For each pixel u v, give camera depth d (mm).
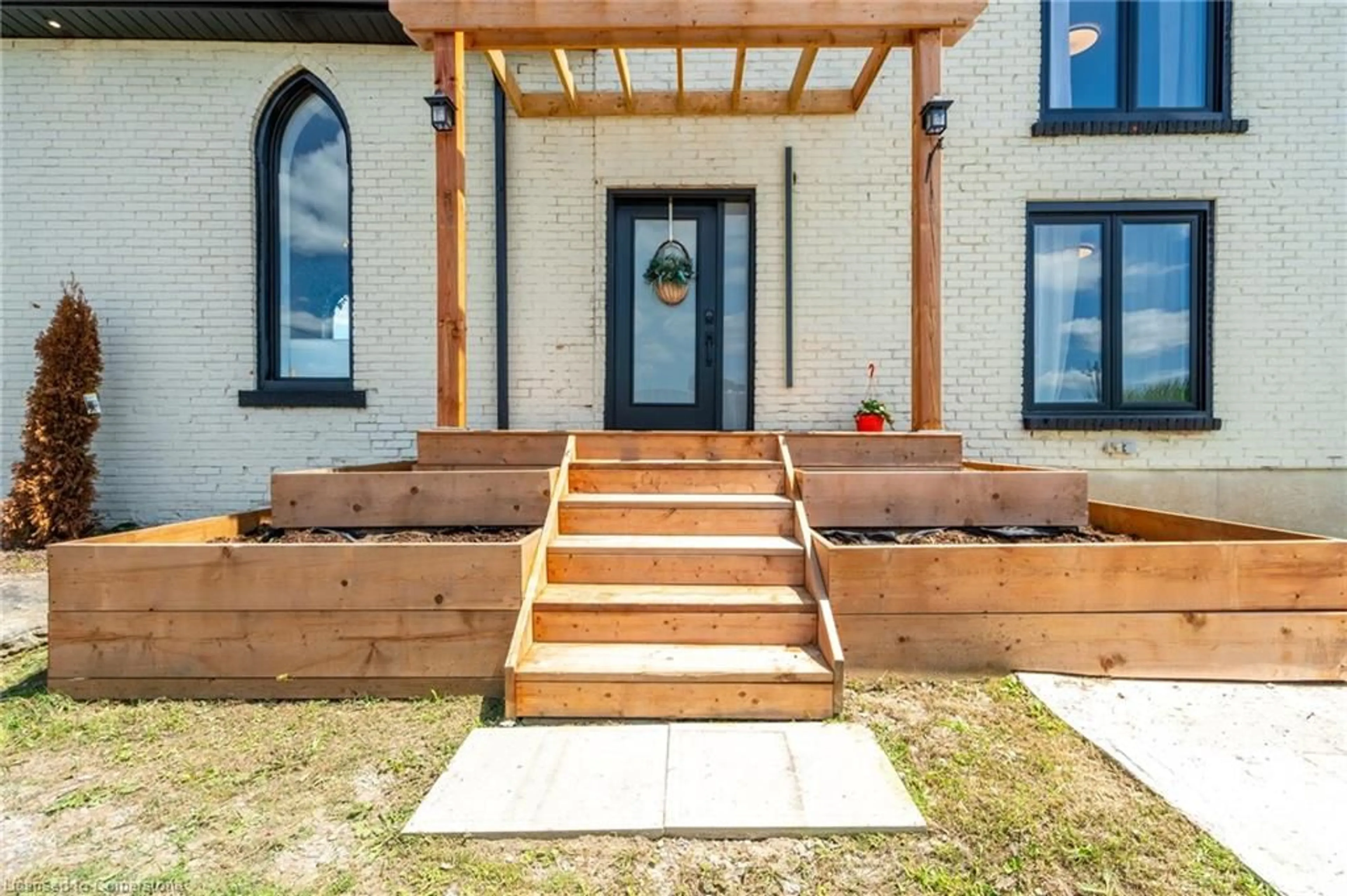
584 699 2613
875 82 5305
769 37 4031
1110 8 5352
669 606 2936
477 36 4086
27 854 1878
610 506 3564
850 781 2150
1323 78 5176
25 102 5293
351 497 3572
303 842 1924
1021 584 2912
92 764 2326
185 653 2826
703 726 2547
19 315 5348
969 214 5309
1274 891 1679
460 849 1878
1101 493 5289
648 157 5359
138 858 1861
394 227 5383
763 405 5422
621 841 1904
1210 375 5270
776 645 2916
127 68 5297
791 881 1768
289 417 5445
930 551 2898
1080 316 5438
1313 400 5234
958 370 5340
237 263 5383
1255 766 2240
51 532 4941
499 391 5379
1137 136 5242
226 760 2350
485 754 2342
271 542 3379
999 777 2184
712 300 5543
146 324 5375
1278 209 5215
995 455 5344
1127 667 2902
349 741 2471
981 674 2904
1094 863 1802
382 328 5410
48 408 4980
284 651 2828
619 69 4762
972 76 5281
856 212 5355
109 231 5340
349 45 5328
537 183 5383
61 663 2824
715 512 3553
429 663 2832
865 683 2840
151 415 5398
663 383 5586
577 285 5414
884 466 4062
